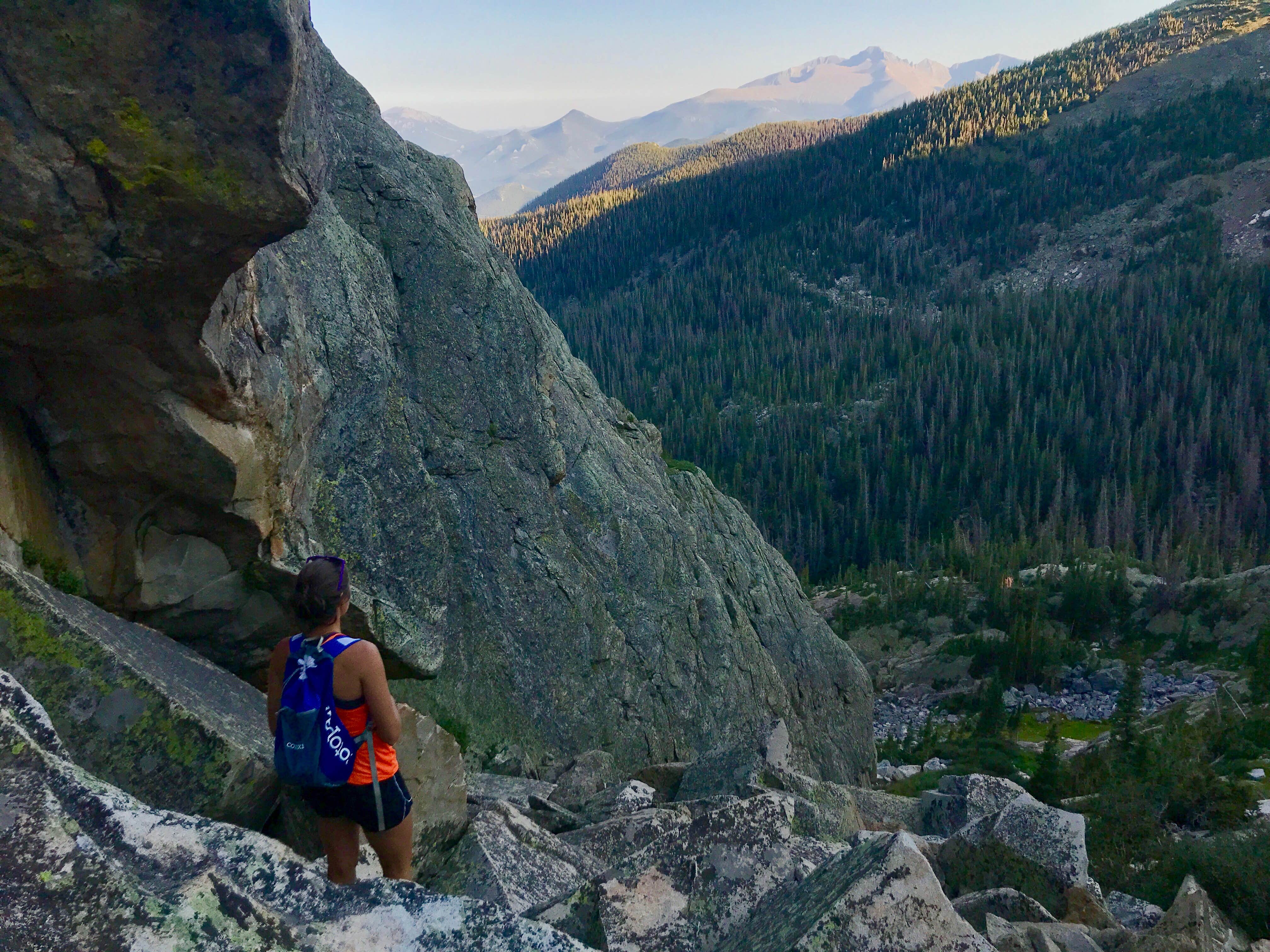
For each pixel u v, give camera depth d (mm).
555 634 20125
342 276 16062
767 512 168250
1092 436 174375
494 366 20578
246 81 6242
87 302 6809
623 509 24781
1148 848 13914
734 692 26359
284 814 6543
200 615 9336
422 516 15242
